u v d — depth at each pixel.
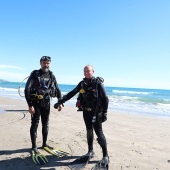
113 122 9.55
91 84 4.30
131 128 8.34
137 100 25.95
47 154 4.93
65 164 4.41
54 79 4.98
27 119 9.05
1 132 6.77
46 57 4.73
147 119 10.85
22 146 5.45
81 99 4.46
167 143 6.28
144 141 6.41
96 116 4.32
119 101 23.62
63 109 12.97
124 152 5.29
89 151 4.74
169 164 4.62
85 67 4.35
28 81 4.71
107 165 4.15
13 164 4.37
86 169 4.17
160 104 20.72
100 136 4.35
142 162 4.68
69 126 8.05
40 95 4.73
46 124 5.18
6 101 17.19
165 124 9.59
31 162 4.47
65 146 5.55
